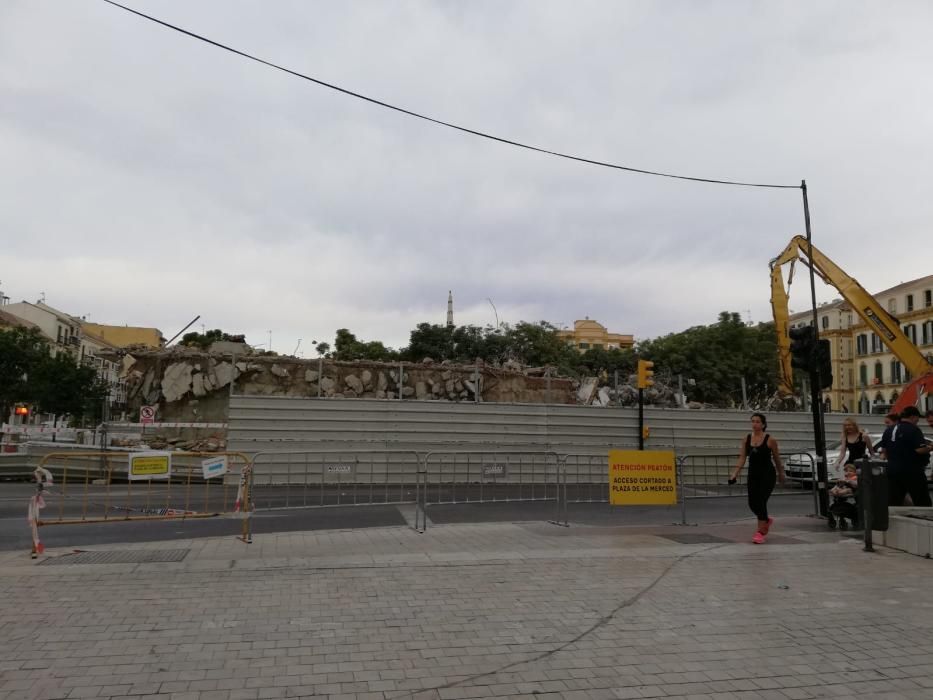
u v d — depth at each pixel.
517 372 27.12
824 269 20.77
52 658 4.63
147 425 19.73
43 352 54.28
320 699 4.05
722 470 21.48
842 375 80.62
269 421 18.56
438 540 9.34
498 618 5.68
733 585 6.82
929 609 6.02
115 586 6.55
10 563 7.63
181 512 11.73
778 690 4.25
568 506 14.12
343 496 15.68
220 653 4.78
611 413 21.38
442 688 4.23
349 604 6.04
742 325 48.06
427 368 25.88
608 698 4.11
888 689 4.28
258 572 7.20
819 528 10.84
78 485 16.72
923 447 9.65
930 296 71.56
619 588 6.68
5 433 21.73
